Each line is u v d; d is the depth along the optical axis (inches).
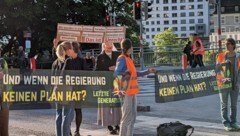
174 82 350.0
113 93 319.0
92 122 415.5
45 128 386.6
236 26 5526.6
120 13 1769.2
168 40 5295.3
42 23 1594.5
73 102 308.2
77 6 1641.2
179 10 7696.9
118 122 346.0
